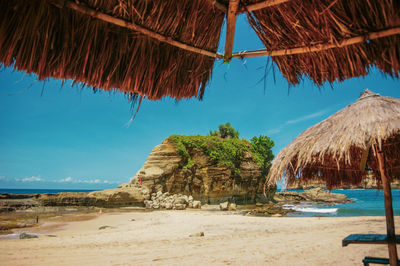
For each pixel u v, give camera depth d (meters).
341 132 2.68
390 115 2.51
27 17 1.47
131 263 5.62
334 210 24.48
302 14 1.94
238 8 2.01
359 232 8.62
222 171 31.48
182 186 30.08
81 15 1.66
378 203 33.38
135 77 2.02
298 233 9.23
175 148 30.75
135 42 1.94
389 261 2.60
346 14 1.80
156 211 23.84
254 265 4.98
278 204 34.12
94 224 15.77
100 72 1.86
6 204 22.91
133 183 30.69
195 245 7.62
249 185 34.06
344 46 2.02
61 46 1.65
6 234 12.45
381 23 1.73
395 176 3.89
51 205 24.47
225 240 8.35
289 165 3.09
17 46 1.53
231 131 38.97
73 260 6.18
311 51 2.15
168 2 1.87
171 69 2.26
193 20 2.07
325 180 3.88
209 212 23.36
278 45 2.25
